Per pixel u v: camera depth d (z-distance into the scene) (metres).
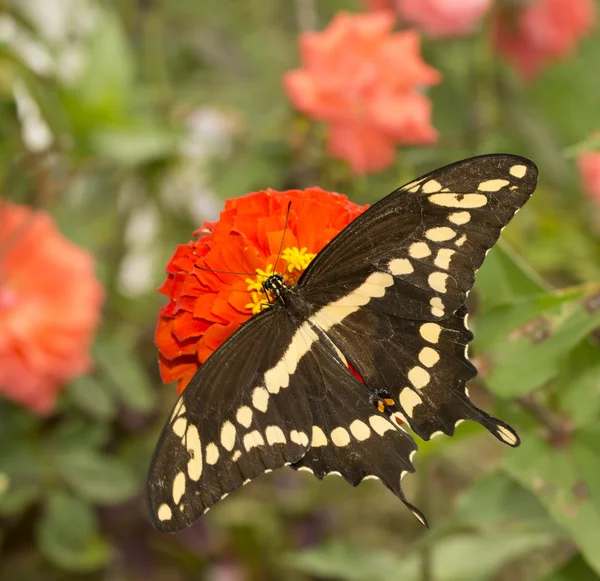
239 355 0.59
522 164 0.58
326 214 0.61
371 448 0.59
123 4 0.95
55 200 0.83
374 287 0.60
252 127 0.90
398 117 0.75
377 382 0.60
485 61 0.94
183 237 0.88
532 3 0.90
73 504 0.77
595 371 0.64
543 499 0.63
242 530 0.87
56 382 0.74
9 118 0.77
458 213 0.59
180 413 0.58
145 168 0.81
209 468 0.58
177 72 1.04
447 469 0.95
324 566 0.77
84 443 0.78
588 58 1.04
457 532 0.68
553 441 0.64
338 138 0.77
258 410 0.58
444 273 0.59
